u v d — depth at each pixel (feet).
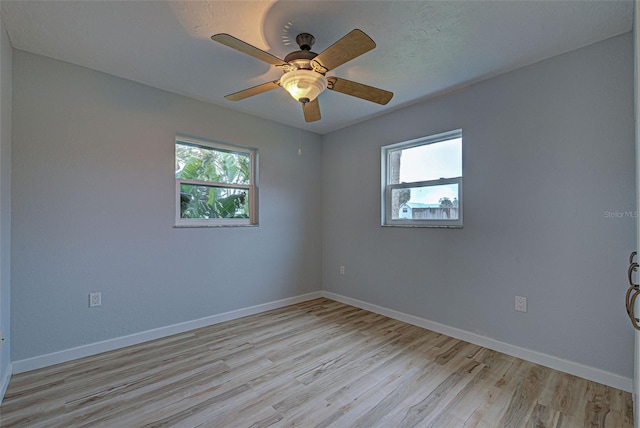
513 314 7.75
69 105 7.52
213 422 5.29
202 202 10.17
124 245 8.32
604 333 6.43
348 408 5.68
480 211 8.39
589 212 6.62
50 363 7.23
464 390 6.25
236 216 11.03
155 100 8.87
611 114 6.35
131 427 5.16
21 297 6.90
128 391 6.19
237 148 11.06
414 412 5.58
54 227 7.32
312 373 6.91
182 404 5.78
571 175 6.86
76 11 5.61
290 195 12.33
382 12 5.63
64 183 7.45
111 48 6.88
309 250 13.00
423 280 9.76
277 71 7.92
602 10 5.53
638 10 2.85
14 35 6.36
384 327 9.77
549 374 6.84
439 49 6.84
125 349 8.12
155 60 7.39
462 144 8.79
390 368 7.14
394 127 10.62
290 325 9.94
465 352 7.97
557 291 7.05
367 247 11.59
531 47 6.74
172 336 9.00
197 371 6.99
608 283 6.39
